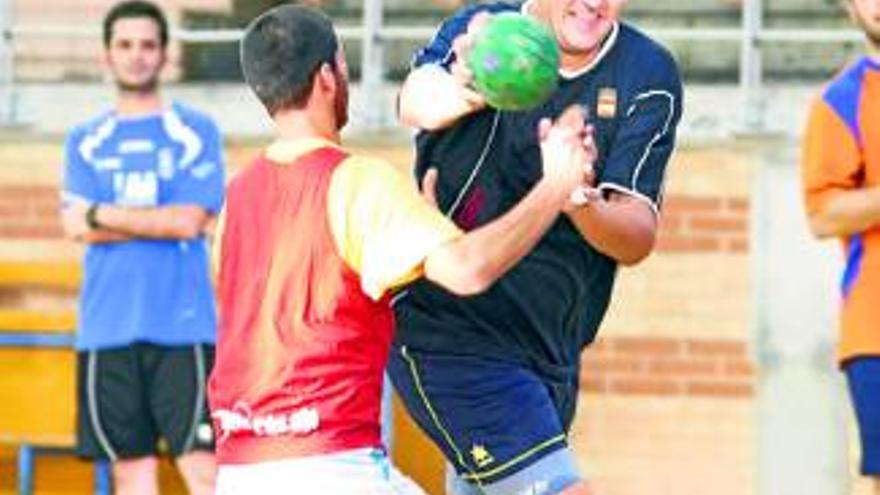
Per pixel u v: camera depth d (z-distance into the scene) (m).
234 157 24.36
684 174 23.72
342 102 13.26
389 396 23.36
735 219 23.70
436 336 14.51
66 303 24.39
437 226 12.58
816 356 23.62
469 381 14.45
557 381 14.77
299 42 13.13
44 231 24.41
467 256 12.41
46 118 25.02
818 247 23.64
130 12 22.64
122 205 22.64
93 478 24.36
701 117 24.36
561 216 14.39
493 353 14.47
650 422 23.70
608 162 14.23
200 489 22.59
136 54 22.66
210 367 22.64
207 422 22.62
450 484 15.30
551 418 14.45
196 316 22.59
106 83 25.33
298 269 12.90
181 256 22.62
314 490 12.84
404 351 14.59
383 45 25.14
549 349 14.63
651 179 14.24
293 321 12.88
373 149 24.14
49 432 24.06
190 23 26.14
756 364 23.66
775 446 23.66
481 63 13.00
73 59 25.72
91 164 22.72
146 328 22.55
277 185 13.04
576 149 12.41
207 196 22.66
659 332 23.69
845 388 23.61
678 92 14.38
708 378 23.70
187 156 22.67
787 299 23.66
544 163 12.46
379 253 12.62
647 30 24.45
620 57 14.27
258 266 13.01
